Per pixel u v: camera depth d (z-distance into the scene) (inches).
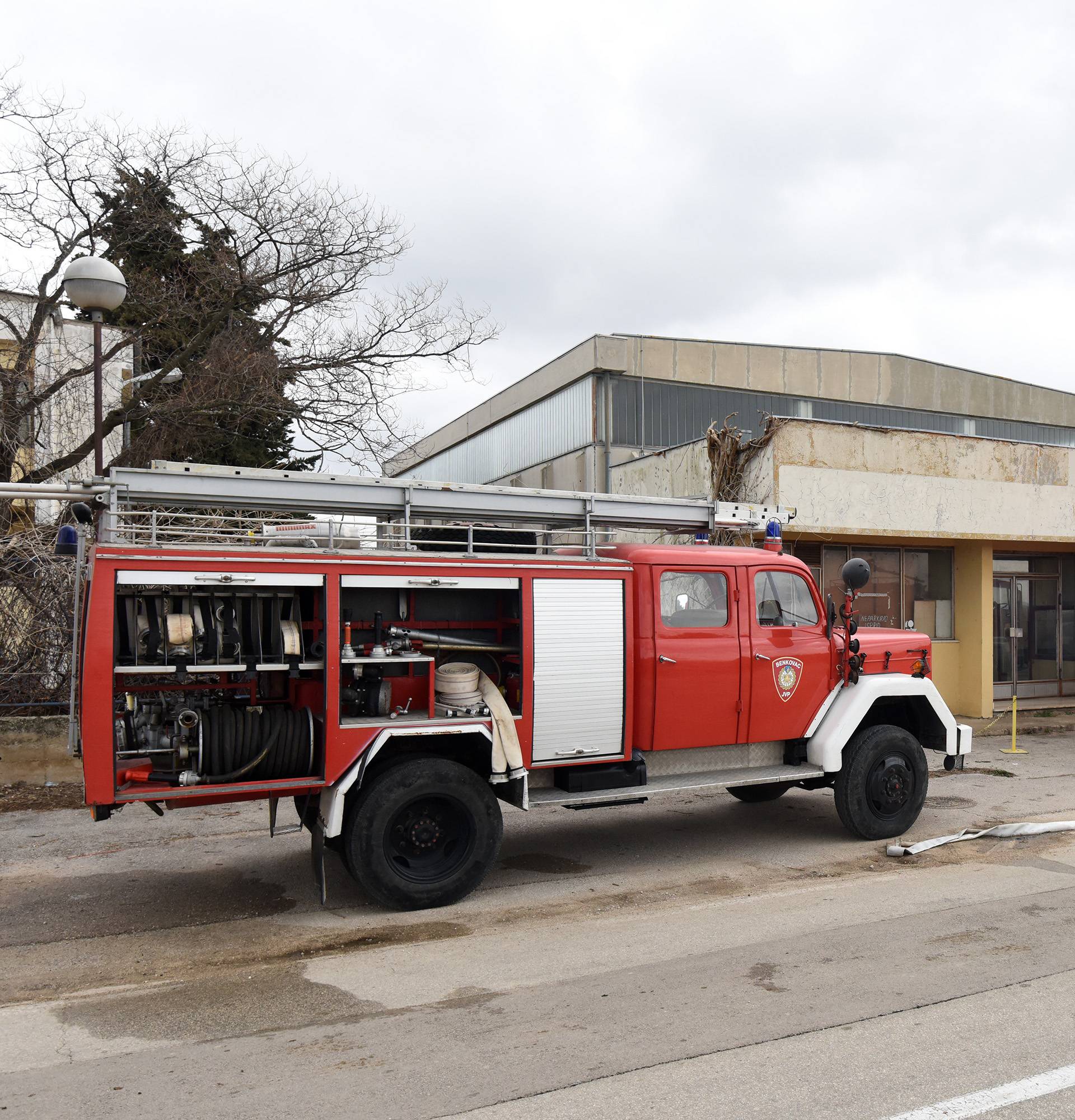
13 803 355.3
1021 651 655.8
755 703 283.7
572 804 252.5
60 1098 140.1
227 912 236.7
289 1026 166.1
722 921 222.2
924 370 955.3
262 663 219.8
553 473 841.5
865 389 917.8
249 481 240.4
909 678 303.0
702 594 281.0
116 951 208.7
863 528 505.7
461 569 244.1
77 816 339.9
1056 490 579.8
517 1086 139.9
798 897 241.4
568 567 258.7
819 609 301.9
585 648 259.6
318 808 236.2
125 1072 148.9
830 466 495.5
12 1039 163.3
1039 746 498.6
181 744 213.5
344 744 225.6
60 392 560.7
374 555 232.1
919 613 583.2
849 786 293.6
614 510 288.4
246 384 612.4
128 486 228.5
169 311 617.3
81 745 220.2
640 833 317.4
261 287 644.1
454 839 241.0
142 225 609.6
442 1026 163.9
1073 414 1052.5
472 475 1025.5
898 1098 133.6
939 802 358.6
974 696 583.5
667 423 802.2
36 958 205.3
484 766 254.8
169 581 210.5
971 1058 145.9
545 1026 162.4
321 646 229.1
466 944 209.6
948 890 244.5
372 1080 143.6
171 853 293.3
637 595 270.8
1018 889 243.9
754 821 333.7
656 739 269.1
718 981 182.1
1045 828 306.3
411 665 245.6
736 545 465.4
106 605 204.8
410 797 231.8
